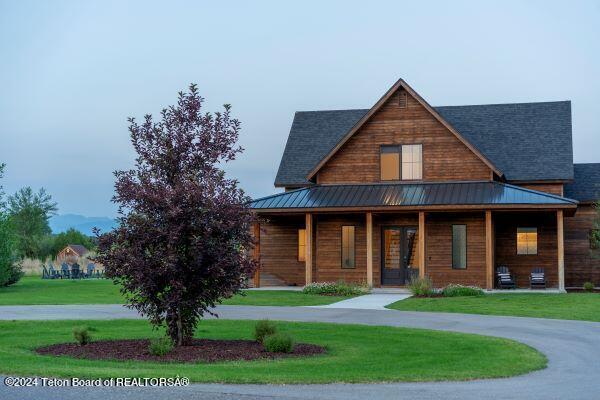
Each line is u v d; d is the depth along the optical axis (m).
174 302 16.84
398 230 37.91
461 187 36.44
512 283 36.28
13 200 81.31
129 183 17.14
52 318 24.42
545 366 15.23
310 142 43.91
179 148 17.64
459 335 19.69
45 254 80.25
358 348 17.69
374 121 38.25
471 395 12.09
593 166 42.28
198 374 13.63
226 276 17.34
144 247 17.11
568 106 42.09
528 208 33.88
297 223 40.78
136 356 16.30
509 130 41.50
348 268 38.22
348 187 37.97
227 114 18.20
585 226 39.41
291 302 30.25
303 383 13.01
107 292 37.66
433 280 37.16
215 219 17.12
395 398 11.77
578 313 25.28
